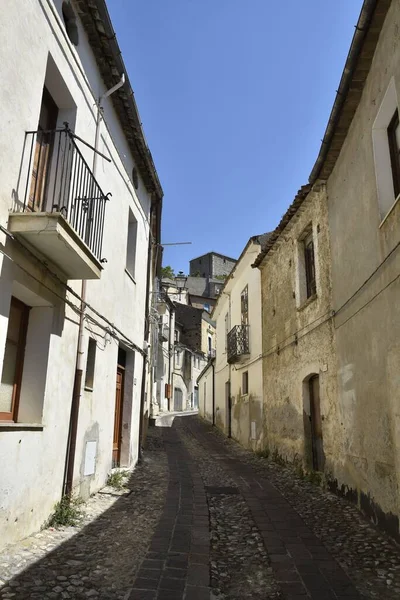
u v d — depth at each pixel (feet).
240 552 15.83
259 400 44.42
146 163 33.17
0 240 13.92
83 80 21.21
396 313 16.76
